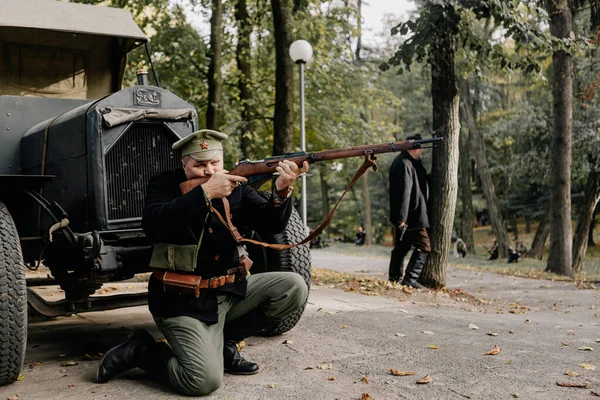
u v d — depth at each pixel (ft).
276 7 29.22
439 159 25.96
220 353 10.00
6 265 10.43
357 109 59.88
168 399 9.56
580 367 11.30
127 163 12.51
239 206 10.34
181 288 9.92
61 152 13.05
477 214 176.65
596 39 46.65
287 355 12.16
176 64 49.39
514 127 77.82
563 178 46.47
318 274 31.04
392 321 15.92
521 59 26.43
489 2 22.81
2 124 14.47
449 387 9.98
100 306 12.61
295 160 9.78
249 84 50.03
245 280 10.59
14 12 15.03
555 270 46.50
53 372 11.34
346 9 52.49
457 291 25.94
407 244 25.03
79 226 12.60
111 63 17.10
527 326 16.34
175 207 9.46
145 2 46.09
